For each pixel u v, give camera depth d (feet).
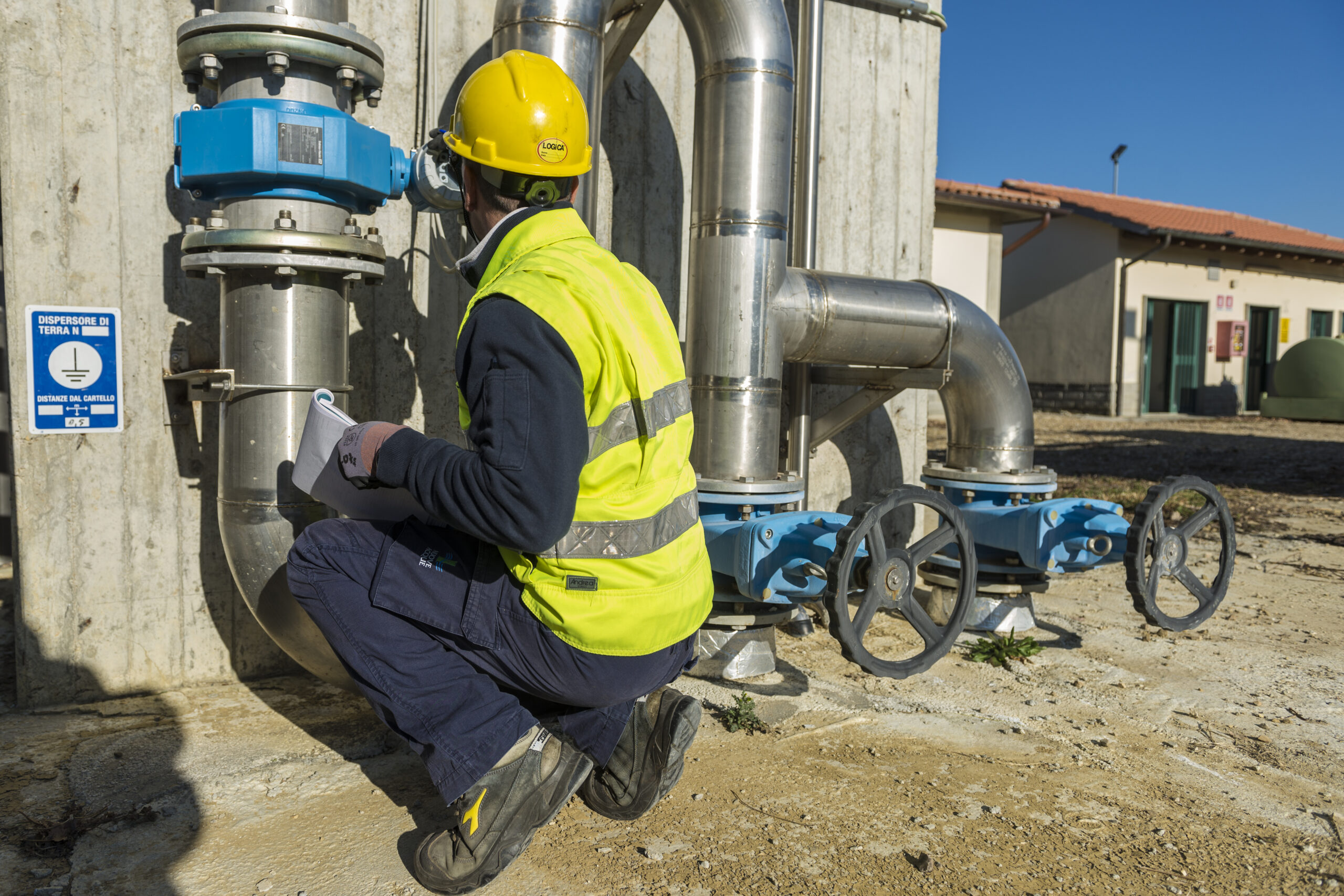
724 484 9.21
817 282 9.98
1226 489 25.88
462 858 5.57
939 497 8.34
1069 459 33.35
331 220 7.64
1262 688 9.87
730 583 9.50
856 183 13.16
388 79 9.55
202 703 8.61
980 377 11.15
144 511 8.73
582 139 5.75
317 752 7.55
